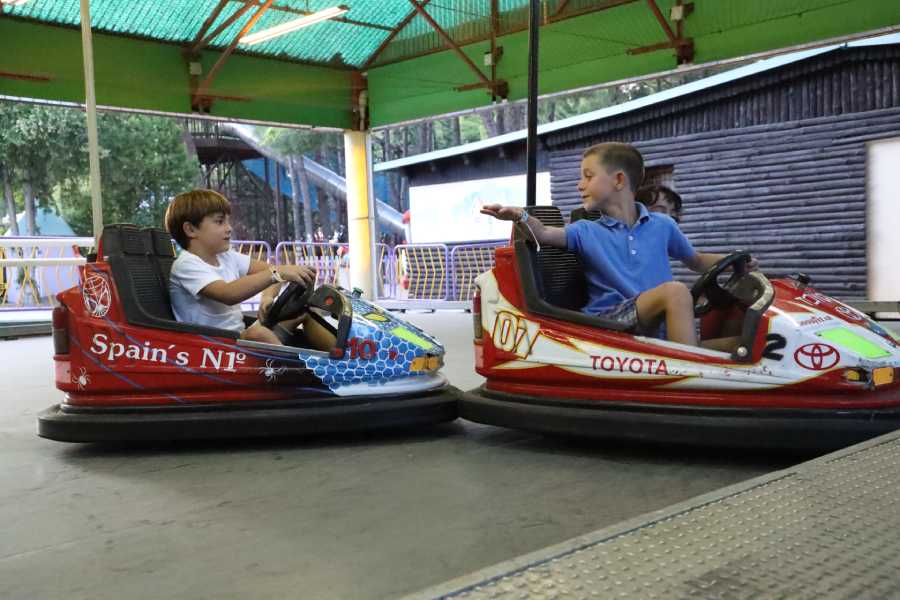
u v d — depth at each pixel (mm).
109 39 8656
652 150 10117
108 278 2680
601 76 8680
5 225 16281
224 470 2373
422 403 2668
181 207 2822
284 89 9953
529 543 1701
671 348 2328
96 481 2289
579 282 2775
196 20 8969
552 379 2529
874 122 8617
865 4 6996
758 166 9391
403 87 10297
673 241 2742
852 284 8914
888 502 1486
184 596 1470
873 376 2135
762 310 2236
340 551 1676
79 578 1571
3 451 2689
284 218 21172
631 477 2197
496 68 9523
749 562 1227
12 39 8031
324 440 2727
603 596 1112
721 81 9344
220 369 2621
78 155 15398
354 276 10836
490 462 2391
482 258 10078
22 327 7453
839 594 1124
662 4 8133
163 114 9086
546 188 11477
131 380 2646
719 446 2217
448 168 12508
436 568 1571
